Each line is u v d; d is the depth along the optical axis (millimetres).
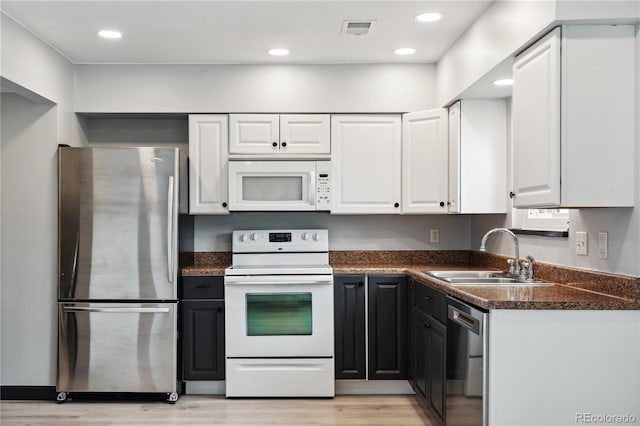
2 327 4090
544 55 2498
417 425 3537
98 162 4008
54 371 4070
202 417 3707
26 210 4086
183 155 4223
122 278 4008
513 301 2371
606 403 2385
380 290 4184
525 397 2387
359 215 4750
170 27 3537
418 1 3107
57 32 3627
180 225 4133
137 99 4336
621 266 2506
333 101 4367
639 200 2373
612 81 2402
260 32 3635
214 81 4352
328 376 4117
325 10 3254
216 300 4148
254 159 4363
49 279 4074
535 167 2590
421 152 4266
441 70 4191
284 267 4336
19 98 4066
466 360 2676
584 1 2330
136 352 4012
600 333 2381
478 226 4531
